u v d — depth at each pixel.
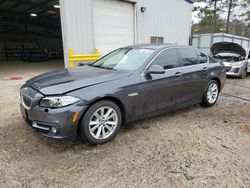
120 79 3.43
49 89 3.00
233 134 3.74
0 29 26.64
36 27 30.67
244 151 3.18
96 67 4.17
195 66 4.64
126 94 3.42
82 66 4.39
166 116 4.55
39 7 19.34
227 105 5.48
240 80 9.46
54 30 31.88
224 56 10.06
